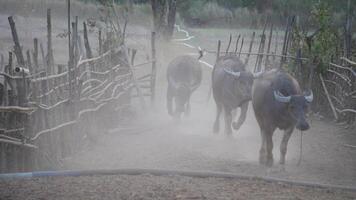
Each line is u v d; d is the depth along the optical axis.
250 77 21.84
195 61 27.12
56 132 19.41
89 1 56.97
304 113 17.98
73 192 14.56
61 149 19.84
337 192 15.96
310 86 27.84
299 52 28.88
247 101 21.77
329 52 29.20
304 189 15.96
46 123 18.89
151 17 57.69
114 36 28.77
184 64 26.48
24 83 17.92
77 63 21.94
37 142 18.44
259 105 19.14
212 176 16.72
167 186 15.24
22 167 17.88
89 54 24.27
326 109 28.83
